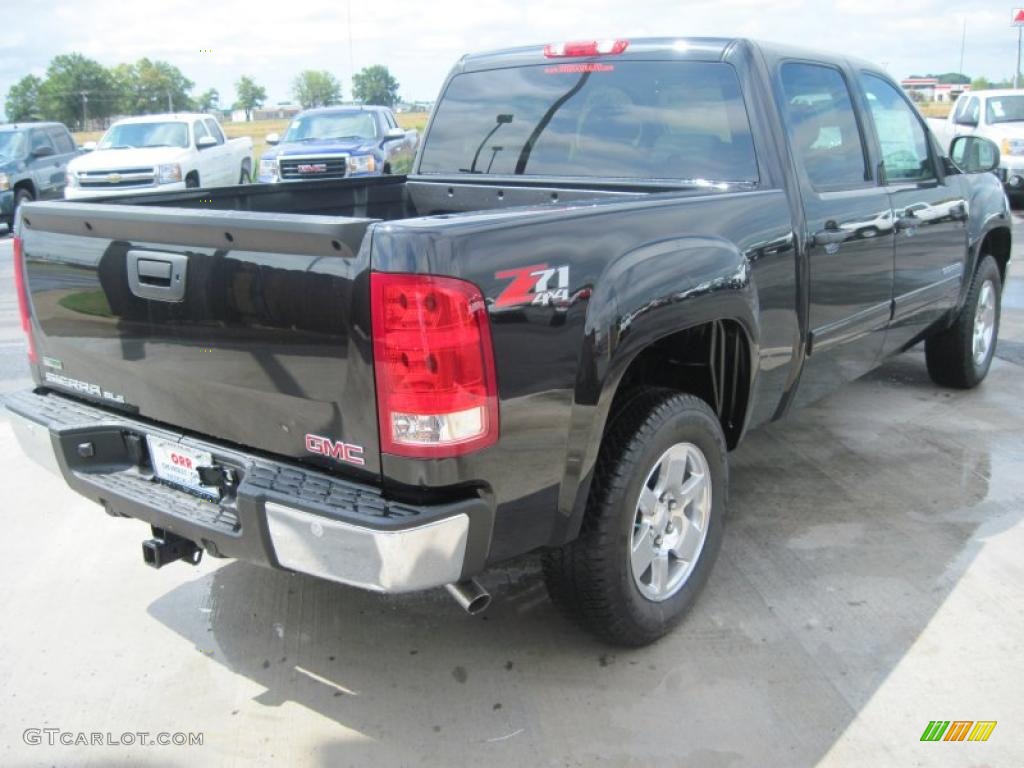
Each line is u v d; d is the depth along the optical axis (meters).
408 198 4.58
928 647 3.04
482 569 2.46
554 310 2.46
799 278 3.52
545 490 2.53
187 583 3.56
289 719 2.75
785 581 3.46
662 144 3.74
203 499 2.74
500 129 4.25
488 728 2.69
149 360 2.79
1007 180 13.95
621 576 2.82
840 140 3.96
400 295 2.20
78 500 4.31
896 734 2.63
